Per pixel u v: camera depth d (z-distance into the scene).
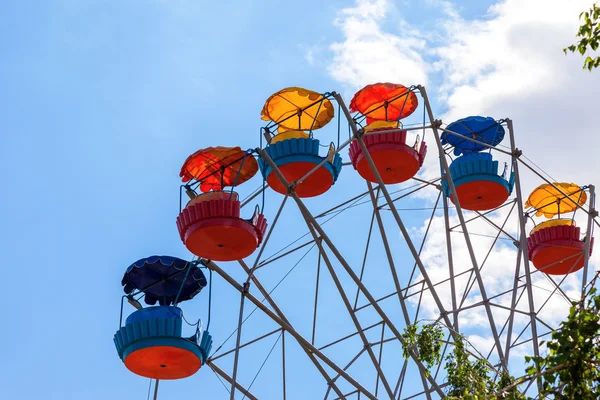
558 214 41.00
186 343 32.19
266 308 32.78
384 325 35.44
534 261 40.28
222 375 34.28
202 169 33.59
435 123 35.91
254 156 33.38
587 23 22.28
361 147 33.66
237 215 31.34
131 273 33.81
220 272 33.09
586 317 19.08
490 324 33.56
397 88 38.03
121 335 32.66
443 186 38.97
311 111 37.00
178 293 33.25
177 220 32.25
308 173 32.22
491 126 38.78
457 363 26.78
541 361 19.28
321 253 34.31
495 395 21.88
